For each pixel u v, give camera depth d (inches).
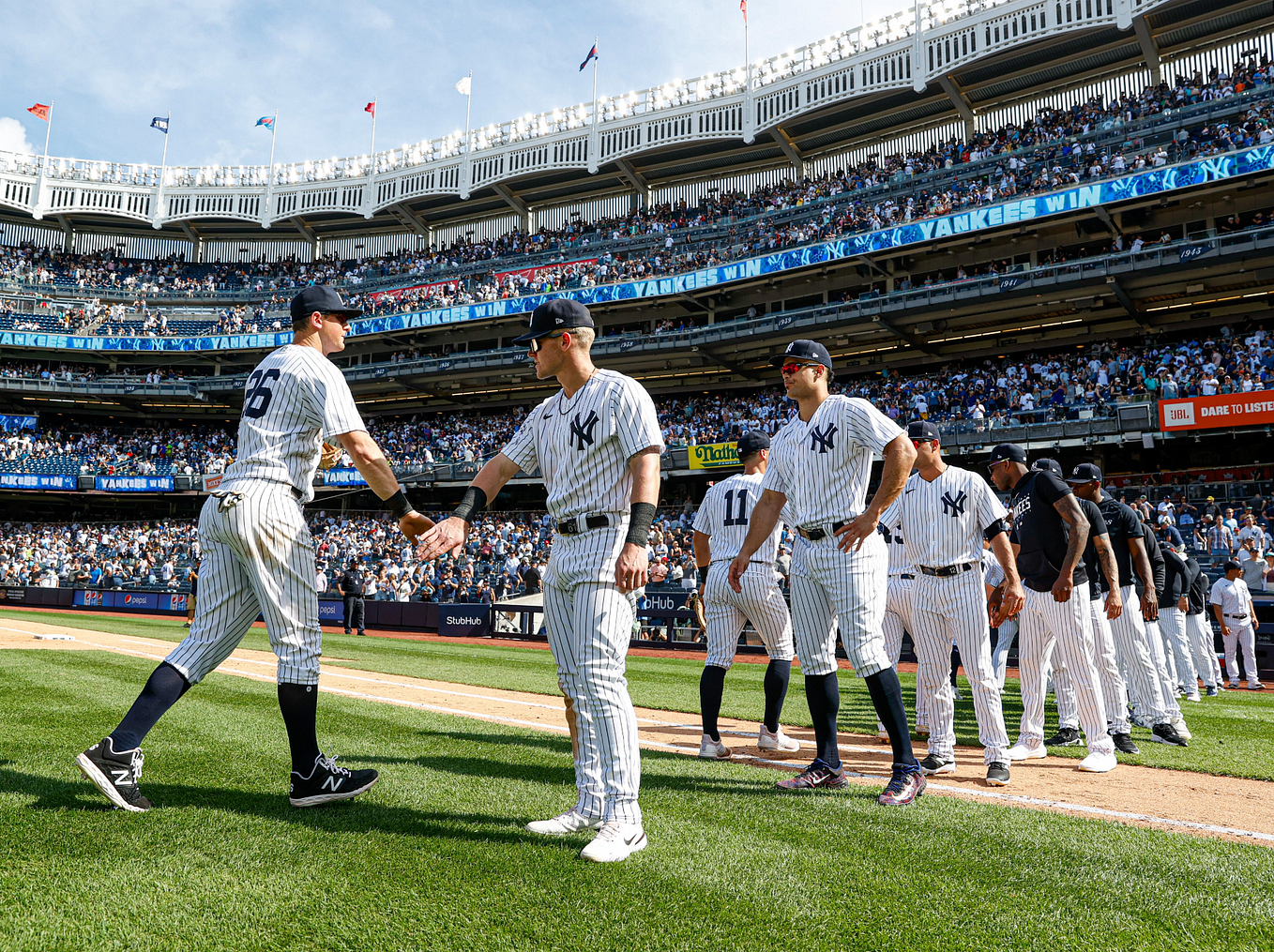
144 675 285.7
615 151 1370.6
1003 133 1119.6
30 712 195.8
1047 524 193.2
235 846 98.3
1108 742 188.1
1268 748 218.4
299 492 125.6
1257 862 106.1
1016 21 1063.0
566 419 115.9
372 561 1018.7
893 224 1041.5
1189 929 82.5
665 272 1206.9
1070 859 104.9
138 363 1464.1
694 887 89.6
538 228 1568.7
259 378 126.2
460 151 1498.5
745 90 1290.6
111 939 72.4
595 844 98.7
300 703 117.8
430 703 257.8
